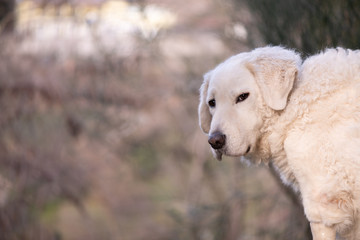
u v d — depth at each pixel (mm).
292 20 7129
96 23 13773
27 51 14062
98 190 15859
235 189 12289
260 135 4742
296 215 8867
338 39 6258
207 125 5230
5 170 13531
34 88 13664
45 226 13898
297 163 4363
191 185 15695
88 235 16266
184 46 14641
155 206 17641
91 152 15531
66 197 14664
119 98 14867
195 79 13547
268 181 12109
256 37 8672
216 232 11930
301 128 4418
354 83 4371
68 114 14375
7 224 13047
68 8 13797
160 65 14938
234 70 4691
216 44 14211
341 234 4473
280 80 4539
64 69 14188
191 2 14102
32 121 14211
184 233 13641
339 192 4199
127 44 14141
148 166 18156
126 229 16578
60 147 14375
